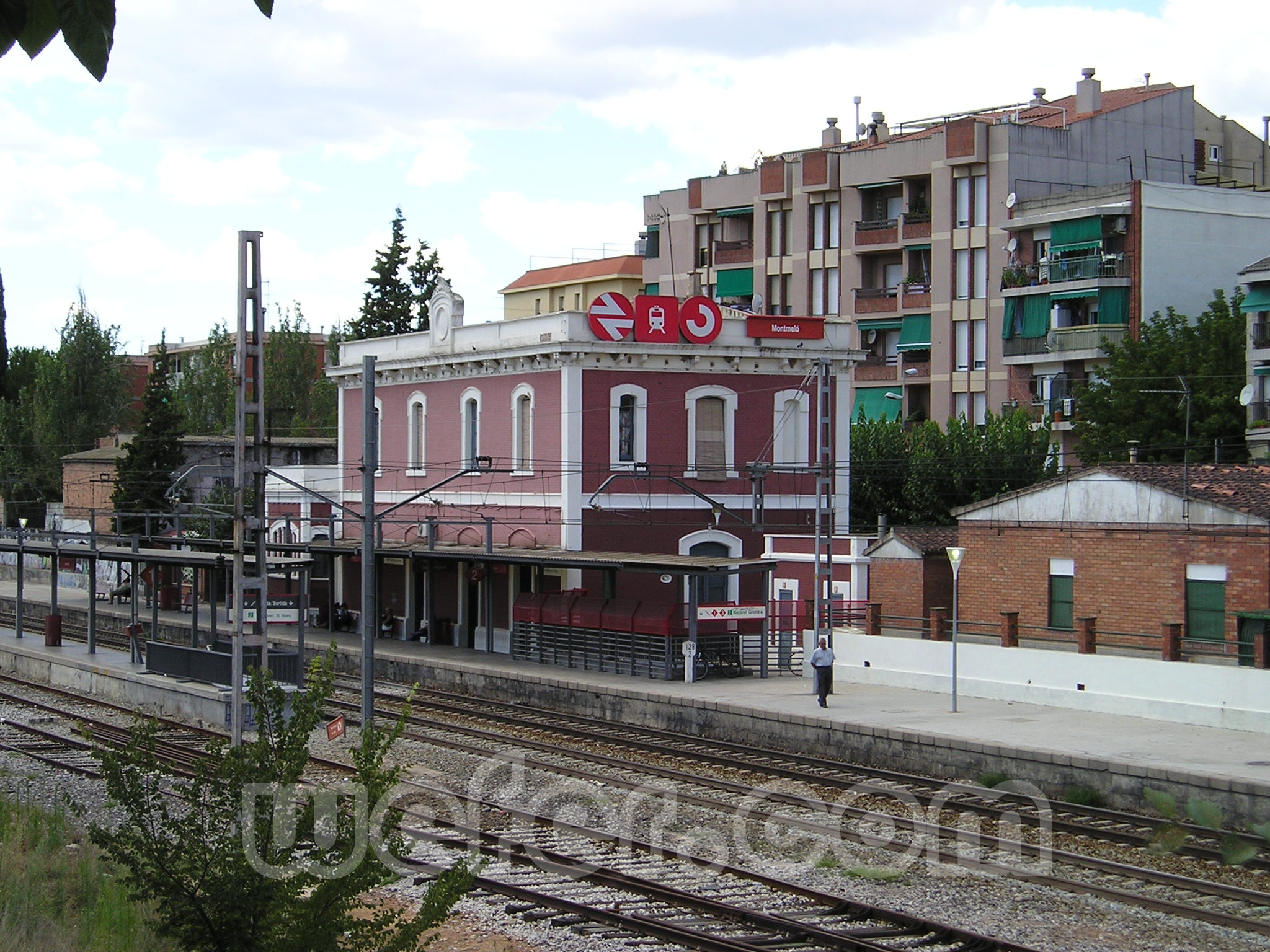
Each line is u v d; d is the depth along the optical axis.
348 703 32.75
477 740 27.00
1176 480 29.38
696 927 13.79
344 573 48.03
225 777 10.46
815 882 15.74
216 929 10.07
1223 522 27.84
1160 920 14.18
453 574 42.25
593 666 34.19
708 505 39.09
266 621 22.83
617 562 32.03
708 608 31.69
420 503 43.72
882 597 36.44
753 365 39.78
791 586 38.38
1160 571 28.67
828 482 40.88
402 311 74.19
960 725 24.00
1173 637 26.66
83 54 4.23
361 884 10.23
